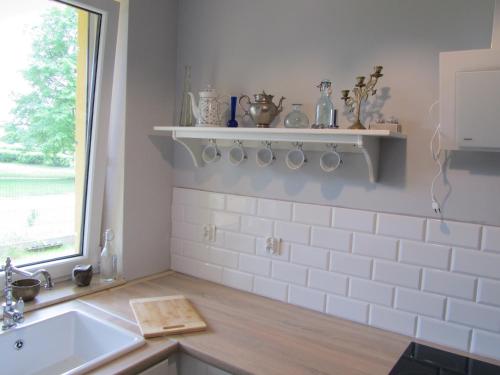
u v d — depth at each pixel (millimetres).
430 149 1470
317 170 1713
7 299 1490
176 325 1509
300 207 1754
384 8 1530
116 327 1498
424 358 1377
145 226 2059
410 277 1525
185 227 2135
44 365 1541
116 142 1954
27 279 1700
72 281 1883
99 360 1263
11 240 1706
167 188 2156
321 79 1685
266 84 1834
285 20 1763
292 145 1744
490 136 1214
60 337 1589
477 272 1405
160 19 2018
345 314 1667
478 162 1391
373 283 1601
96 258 2008
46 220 1816
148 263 2094
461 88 1200
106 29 1798
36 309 1613
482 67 1154
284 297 1815
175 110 2141
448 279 1456
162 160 2111
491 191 1375
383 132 1313
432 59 1449
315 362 1323
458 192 1427
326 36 1663
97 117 1865
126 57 1885
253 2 1848
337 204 1673
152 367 1347
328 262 1697
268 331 1530
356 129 1406
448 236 1449
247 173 1911
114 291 1864
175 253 2186
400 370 1298
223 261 1998
